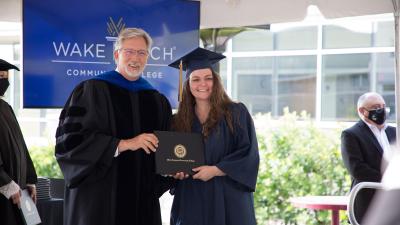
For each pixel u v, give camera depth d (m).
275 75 11.43
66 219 3.97
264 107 11.48
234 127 4.00
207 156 3.91
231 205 3.97
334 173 7.06
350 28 10.78
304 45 11.06
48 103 4.83
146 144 3.76
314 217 6.97
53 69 4.84
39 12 4.78
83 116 3.81
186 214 3.95
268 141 7.36
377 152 4.77
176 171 3.79
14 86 10.32
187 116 4.04
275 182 7.16
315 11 4.99
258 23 5.16
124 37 3.96
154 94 4.11
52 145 8.20
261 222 7.18
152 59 5.14
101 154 3.71
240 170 3.91
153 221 4.01
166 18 5.18
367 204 4.61
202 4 5.33
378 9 4.69
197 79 4.01
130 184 3.89
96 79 3.93
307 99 11.62
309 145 7.25
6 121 4.45
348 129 4.89
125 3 5.06
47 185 5.12
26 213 4.27
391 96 11.15
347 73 11.55
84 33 4.93
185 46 5.25
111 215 3.84
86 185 3.82
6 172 4.34
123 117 3.90
